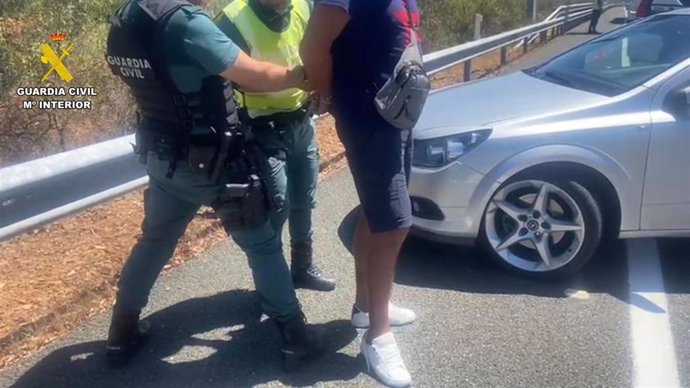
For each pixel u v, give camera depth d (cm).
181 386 386
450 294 484
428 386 388
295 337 396
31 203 410
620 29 624
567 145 488
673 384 392
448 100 554
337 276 505
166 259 398
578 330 443
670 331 443
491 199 495
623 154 490
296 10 430
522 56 1834
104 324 440
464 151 494
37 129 843
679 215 502
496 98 544
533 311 464
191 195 378
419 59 369
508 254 505
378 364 388
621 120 493
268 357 413
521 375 399
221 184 371
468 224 499
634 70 542
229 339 430
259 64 361
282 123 430
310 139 454
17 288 454
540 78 590
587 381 394
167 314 455
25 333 414
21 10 880
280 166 423
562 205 495
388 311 405
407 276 509
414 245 555
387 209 375
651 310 467
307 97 433
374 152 371
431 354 417
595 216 489
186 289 486
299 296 478
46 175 403
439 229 505
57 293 450
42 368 397
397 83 358
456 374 399
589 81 553
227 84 362
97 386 385
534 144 489
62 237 529
